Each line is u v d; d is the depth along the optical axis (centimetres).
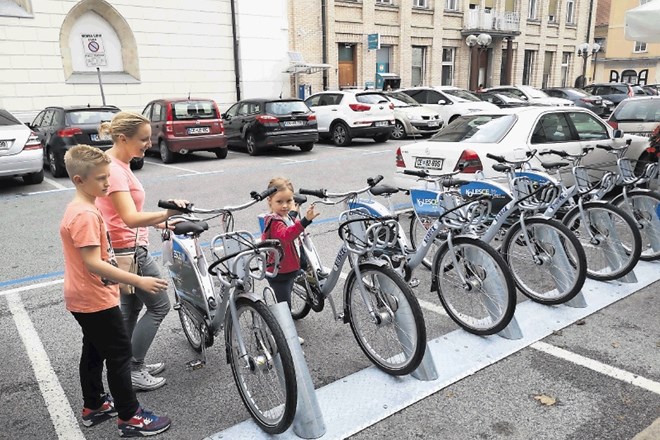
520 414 290
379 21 2244
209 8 1733
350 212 346
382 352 338
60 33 1484
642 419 283
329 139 1630
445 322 405
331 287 355
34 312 440
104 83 1577
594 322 393
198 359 359
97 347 267
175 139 1194
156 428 282
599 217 461
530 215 436
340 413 295
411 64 2409
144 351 320
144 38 1630
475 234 375
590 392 308
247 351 284
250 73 1855
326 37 2083
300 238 371
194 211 276
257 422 285
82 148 245
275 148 1488
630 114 852
